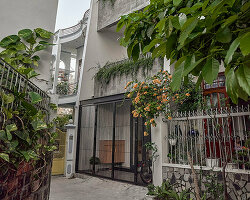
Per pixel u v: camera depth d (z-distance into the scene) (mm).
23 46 2758
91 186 5590
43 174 2402
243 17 1010
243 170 3326
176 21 1028
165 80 4625
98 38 8234
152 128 4938
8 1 2824
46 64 3068
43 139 2525
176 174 4234
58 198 4469
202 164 3932
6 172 1448
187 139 4156
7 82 1777
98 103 7129
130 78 6422
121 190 5117
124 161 6883
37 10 3055
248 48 699
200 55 1117
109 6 8086
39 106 2508
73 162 7152
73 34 10562
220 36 985
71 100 9234
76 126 7512
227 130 3850
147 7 1606
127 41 1569
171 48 1190
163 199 3537
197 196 2684
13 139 1652
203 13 966
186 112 4672
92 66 7871
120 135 7238
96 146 7016
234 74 875
